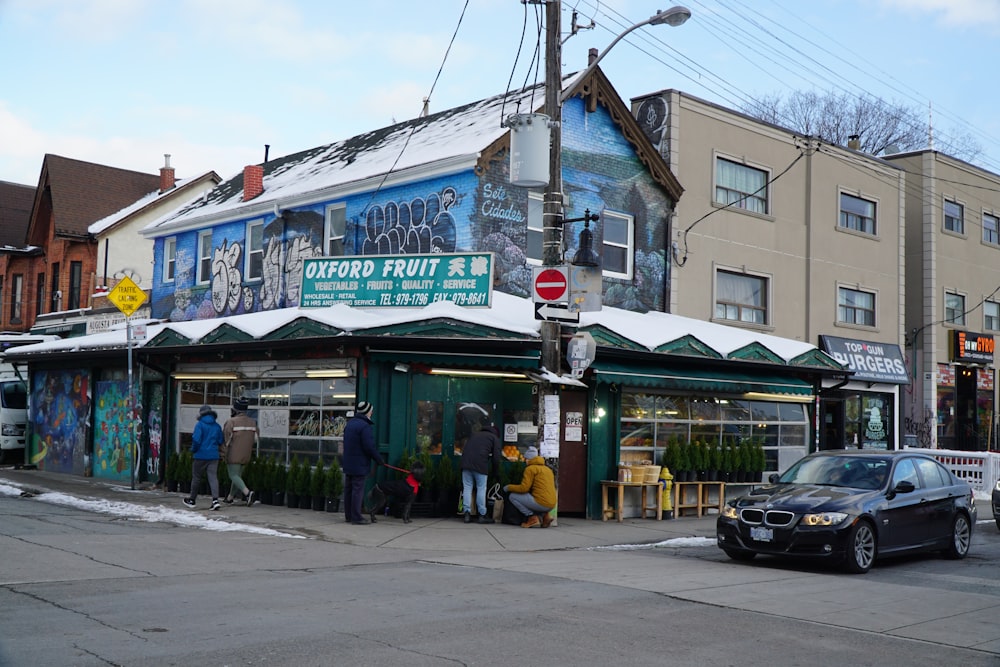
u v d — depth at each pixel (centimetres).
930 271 3284
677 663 686
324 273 1805
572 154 2116
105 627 720
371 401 1578
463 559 1186
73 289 3438
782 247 2662
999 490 1775
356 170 2286
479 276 1678
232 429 1656
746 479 1933
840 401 2812
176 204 3538
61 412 2359
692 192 2412
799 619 873
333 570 1058
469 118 2338
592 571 1108
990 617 918
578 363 1503
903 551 1272
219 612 789
